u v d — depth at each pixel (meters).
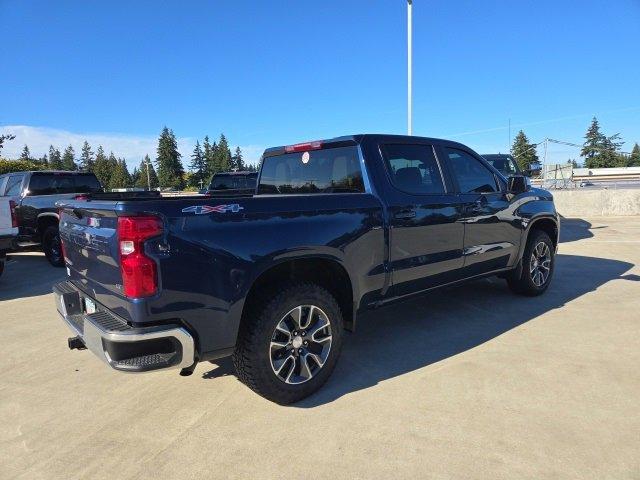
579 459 2.61
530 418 3.04
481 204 4.89
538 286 5.86
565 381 3.55
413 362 4.02
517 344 4.33
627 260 8.30
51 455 2.81
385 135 4.21
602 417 3.03
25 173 9.86
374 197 3.90
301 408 3.29
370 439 2.88
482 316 5.22
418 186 4.34
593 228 13.08
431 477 2.50
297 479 2.53
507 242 5.31
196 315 2.89
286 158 4.82
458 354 4.15
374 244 3.84
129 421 3.18
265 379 3.20
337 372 3.87
